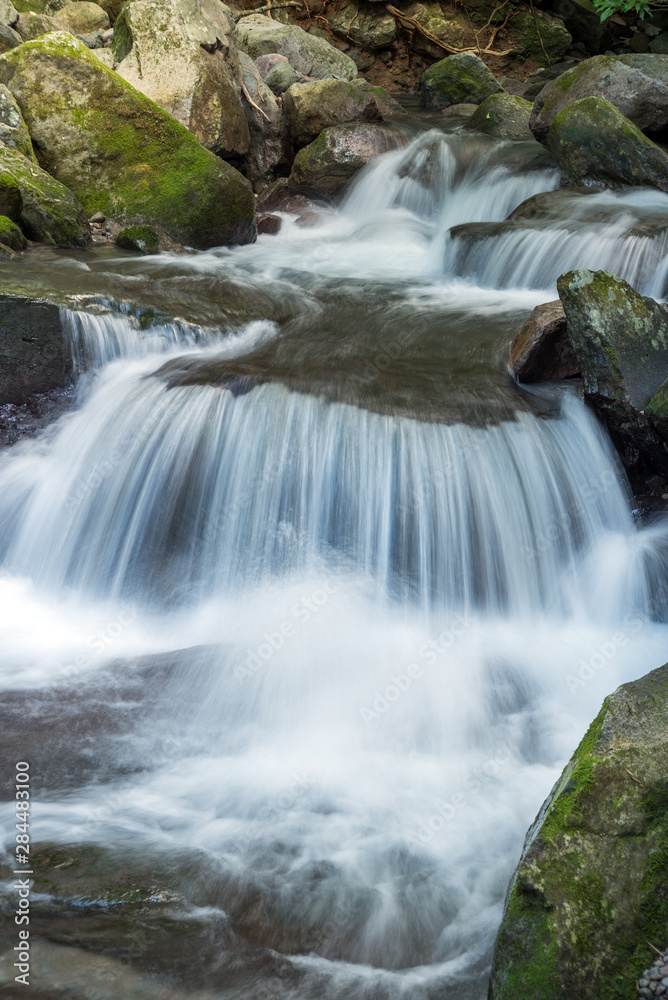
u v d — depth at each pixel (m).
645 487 5.13
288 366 5.59
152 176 8.54
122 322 6.03
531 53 16.84
